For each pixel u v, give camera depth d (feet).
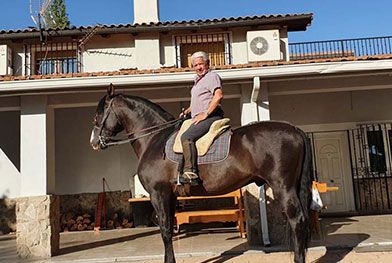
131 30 39.63
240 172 15.92
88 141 41.75
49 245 24.41
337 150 41.39
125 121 18.62
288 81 26.76
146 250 24.90
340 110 41.65
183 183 16.02
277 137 15.76
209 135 16.17
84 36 39.96
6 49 39.27
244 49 41.04
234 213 28.84
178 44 41.45
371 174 40.75
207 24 39.32
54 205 25.49
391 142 40.96
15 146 40.29
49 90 24.97
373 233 26.23
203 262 20.72
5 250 28.12
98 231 36.70
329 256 20.58
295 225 15.24
